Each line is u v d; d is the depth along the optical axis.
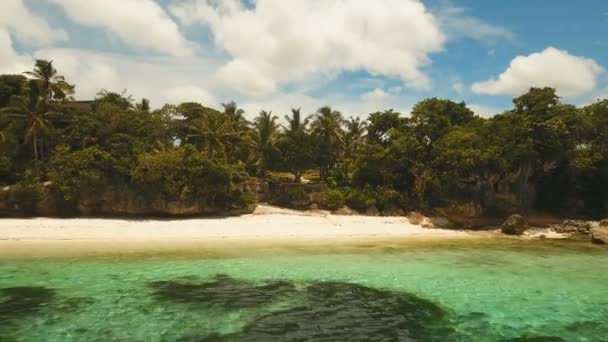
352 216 48.28
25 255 27.03
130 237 34.56
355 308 17.55
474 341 14.05
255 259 27.39
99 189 43.28
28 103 47.53
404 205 51.25
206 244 32.78
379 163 54.69
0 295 18.47
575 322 16.14
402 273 24.16
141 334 14.06
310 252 30.36
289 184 59.22
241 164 50.75
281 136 64.69
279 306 17.61
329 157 67.81
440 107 56.94
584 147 49.50
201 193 45.19
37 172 44.31
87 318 15.62
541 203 51.53
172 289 19.95
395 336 14.35
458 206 46.41
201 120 57.78
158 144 49.78
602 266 26.59
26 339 13.49
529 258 29.27
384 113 62.72
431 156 51.53
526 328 15.43
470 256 29.77
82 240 32.75
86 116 49.28
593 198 51.47
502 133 47.50
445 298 19.30
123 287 20.09
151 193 44.53
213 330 14.58
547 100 47.22
